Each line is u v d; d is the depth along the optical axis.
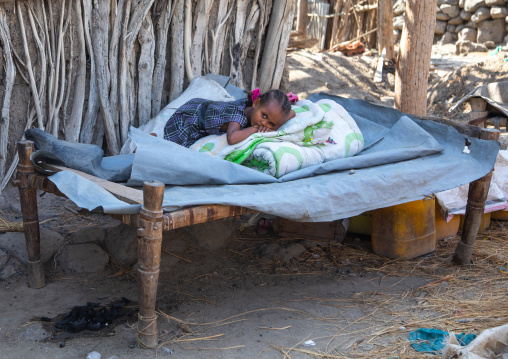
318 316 2.94
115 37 4.04
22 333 2.63
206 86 4.24
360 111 4.16
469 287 3.33
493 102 5.81
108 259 3.43
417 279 3.45
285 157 3.12
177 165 2.77
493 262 3.71
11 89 3.82
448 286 3.34
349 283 3.37
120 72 4.08
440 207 3.91
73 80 4.06
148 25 4.17
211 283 3.30
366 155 3.37
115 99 4.13
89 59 4.06
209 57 4.61
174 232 3.71
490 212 4.34
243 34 4.73
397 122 3.80
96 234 3.56
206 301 3.06
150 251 2.34
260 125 3.33
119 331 2.69
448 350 2.41
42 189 2.87
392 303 3.12
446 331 2.77
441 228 4.05
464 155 3.41
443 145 3.60
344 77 9.48
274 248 3.76
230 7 4.59
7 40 3.73
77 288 3.14
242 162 3.23
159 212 2.29
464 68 9.26
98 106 4.13
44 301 2.97
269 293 3.20
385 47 10.25
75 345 2.55
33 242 3.04
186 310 2.95
